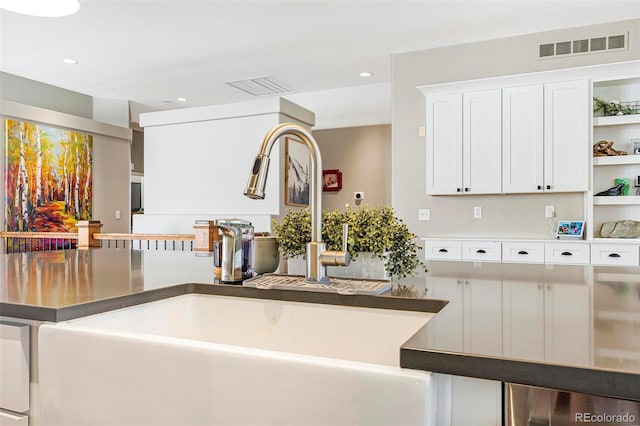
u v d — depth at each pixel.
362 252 1.23
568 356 0.55
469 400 0.57
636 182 3.84
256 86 5.85
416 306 0.97
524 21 3.81
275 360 0.65
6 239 4.84
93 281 1.21
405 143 4.52
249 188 1.07
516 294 1.02
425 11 3.64
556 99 3.77
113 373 0.77
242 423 0.67
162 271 1.43
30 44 4.32
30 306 0.88
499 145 3.96
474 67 4.27
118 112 6.42
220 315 1.17
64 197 5.54
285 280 1.19
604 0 3.42
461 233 4.29
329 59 4.80
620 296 0.99
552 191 3.79
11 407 0.88
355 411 0.59
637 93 3.88
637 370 0.50
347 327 1.03
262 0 3.45
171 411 0.72
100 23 3.86
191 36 4.16
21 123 5.05
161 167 5.55
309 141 1.16
